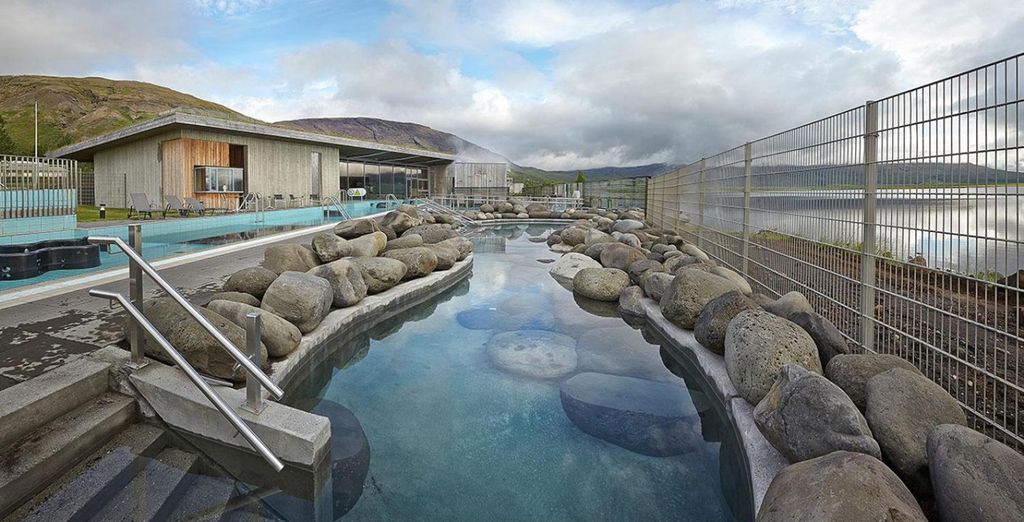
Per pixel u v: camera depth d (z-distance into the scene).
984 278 2.17
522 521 2.29
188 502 2.33
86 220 13.16
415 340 5.04
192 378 2.44
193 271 6.14
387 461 2.78
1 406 2.30
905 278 2.74
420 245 7.87
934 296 2.50
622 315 5.98
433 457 2.83
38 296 4.59
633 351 4.67
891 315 2.92
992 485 1.64
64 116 100.56
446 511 2.35
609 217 19.12
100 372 2.77
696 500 2.47
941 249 2.44
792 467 1.94
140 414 2.81
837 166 3.47
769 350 2.95
